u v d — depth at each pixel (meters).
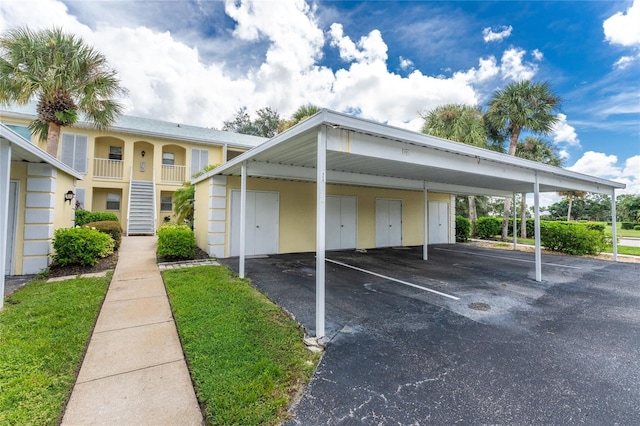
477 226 17.00
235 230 8.52
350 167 6.42
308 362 2.77
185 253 7.58
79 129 13.03
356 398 2.25
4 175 4.04
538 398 2.28
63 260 6.12
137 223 12.84
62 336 3.09
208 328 3.38
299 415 2.05
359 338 3.33
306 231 9.77
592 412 2.12
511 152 14.08
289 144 4.28
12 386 2.24
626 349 3.12
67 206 7.55
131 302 4.37
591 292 5.35
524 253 10.45
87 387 2.32
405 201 12.38
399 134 3.81
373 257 9.09
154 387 2.35
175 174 15.23
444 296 5.01
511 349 3.10
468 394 2.31
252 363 2.66
